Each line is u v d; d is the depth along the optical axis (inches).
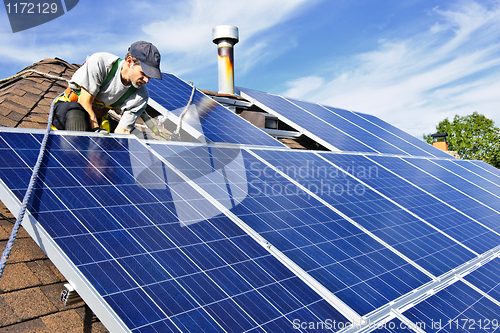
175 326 112.7
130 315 109.4
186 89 405.7
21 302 125.2
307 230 193.8
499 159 2615.7
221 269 142.4
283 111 474.9
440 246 237.1
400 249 213.0
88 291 112.2
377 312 153.9
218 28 552.7
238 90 521.7
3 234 154.9
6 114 261.0
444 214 296.8
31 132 169.5
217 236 159.6
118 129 229.5
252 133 339.6
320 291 153.4
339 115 570.6
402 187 322.3
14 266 139.0
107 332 130.5
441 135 1176.8
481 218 323.0
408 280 186.5
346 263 179.3
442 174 426.6
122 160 180.7
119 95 221.1
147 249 135.6
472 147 2657.5
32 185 136.2
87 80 202.8
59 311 129.1
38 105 294.8
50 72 372.8
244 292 136.5
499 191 446.0
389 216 251.1
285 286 147.9
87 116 212.8
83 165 163.8
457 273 214.7
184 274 132.4
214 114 353.7
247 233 170.7
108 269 120.6
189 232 153.9
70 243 123.3
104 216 141.2
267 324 127.3
